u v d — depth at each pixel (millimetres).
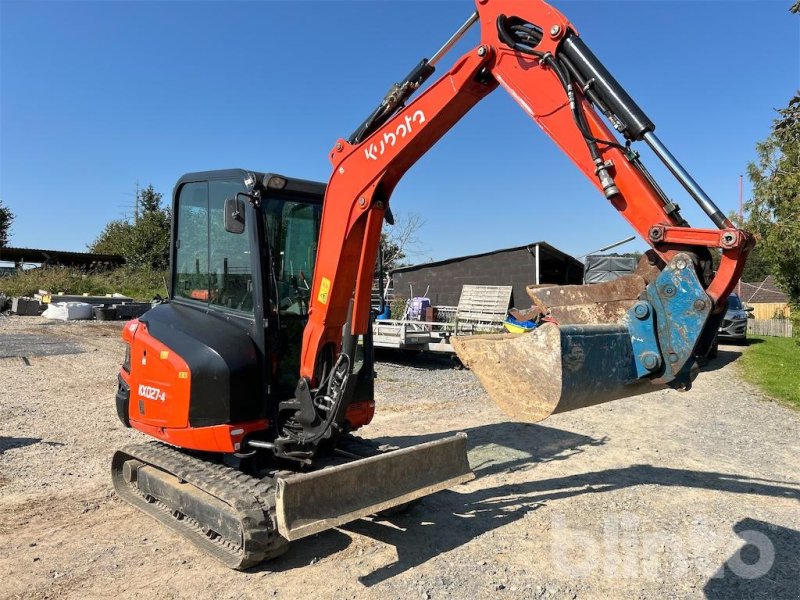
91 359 12578
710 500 5117
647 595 3555
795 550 4156
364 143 3797
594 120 2934
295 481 3303
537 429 7676
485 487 5418
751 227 15055
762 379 11945
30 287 25953
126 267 33188
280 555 3910
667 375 2711
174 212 5012
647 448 6824
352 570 3799
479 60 3266
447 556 4012
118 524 4480
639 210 2799
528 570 3828
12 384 9859
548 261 20547
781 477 5789
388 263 27828
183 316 4527
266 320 4102
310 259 4664
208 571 3762
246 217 4148
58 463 5957
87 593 3471
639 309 2805
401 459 3836
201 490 4188
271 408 4121
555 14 3037
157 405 4344
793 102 12375
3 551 4004
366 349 4766
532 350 2787
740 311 19812
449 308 18250
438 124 3506
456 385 10742
